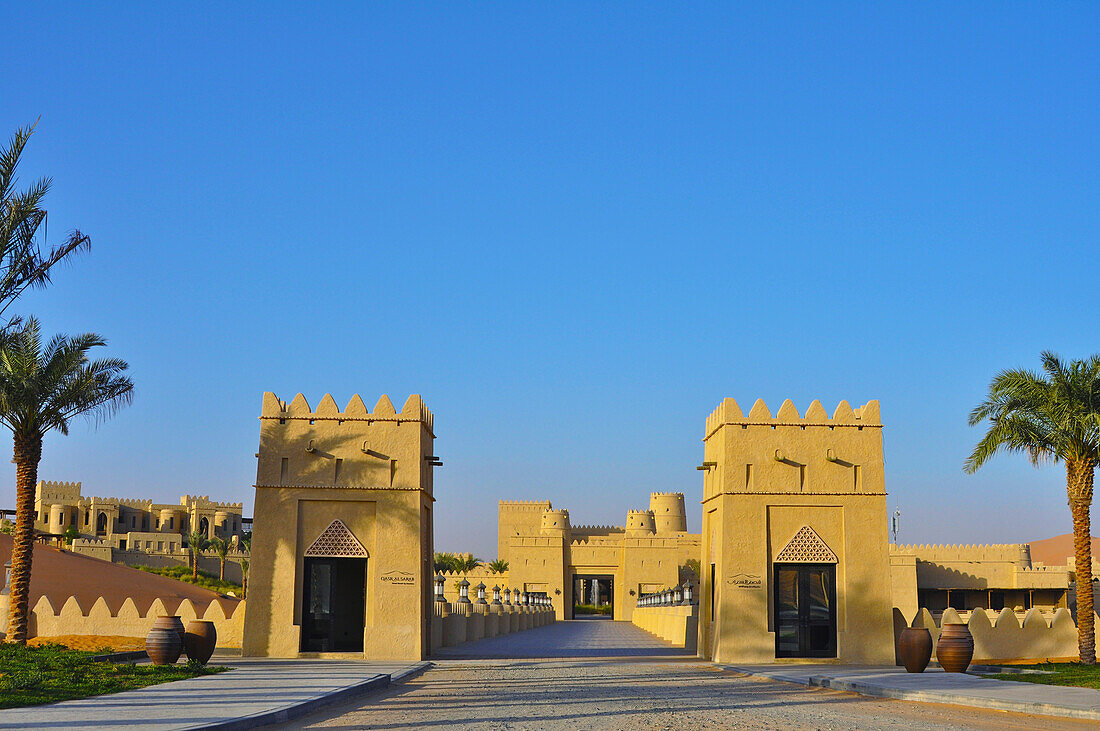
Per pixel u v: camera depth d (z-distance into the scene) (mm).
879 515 27000
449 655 30172
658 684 20266
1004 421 27141
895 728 13242
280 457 26828
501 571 100000
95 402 27312
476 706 15844
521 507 105562
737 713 14969
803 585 26891
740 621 26312
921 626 27266
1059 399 26031
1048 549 137000
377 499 26781
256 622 26047
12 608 25938
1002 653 28625
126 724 12312
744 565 26594
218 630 28594
